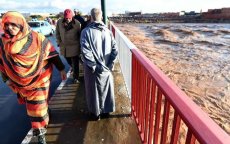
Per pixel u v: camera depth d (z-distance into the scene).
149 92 2.56
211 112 4.83
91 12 3.19
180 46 15.74
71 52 5.25
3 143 3.52
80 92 4.88
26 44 2.47
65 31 5.16
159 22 71.00
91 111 3.59
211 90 6.26
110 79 3.46
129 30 33.12
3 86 6.32
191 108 1.41
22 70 2.50
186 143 1.41
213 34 26.34
